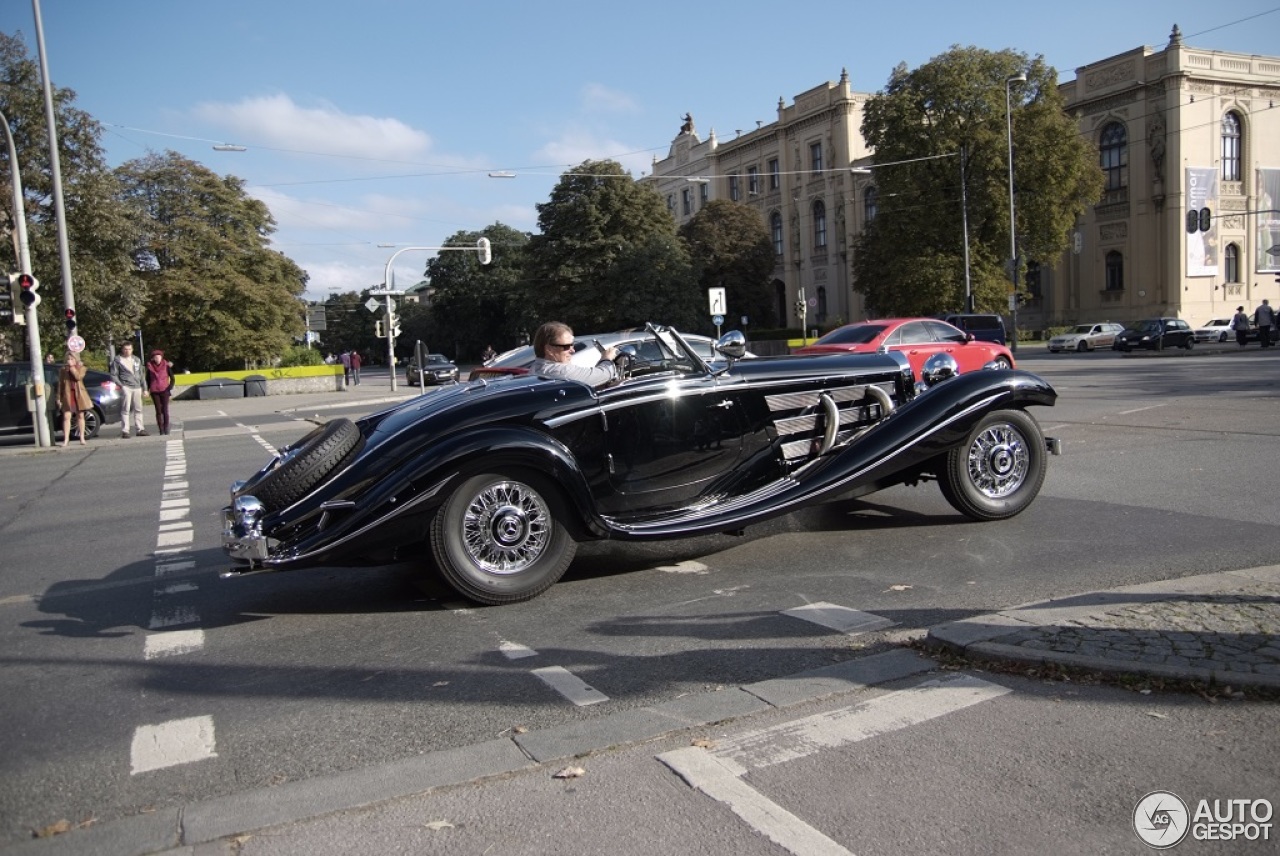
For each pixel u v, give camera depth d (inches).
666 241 2127.2
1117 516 267.3
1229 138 1964.8
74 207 1090.7
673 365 244.5
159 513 361.7
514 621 199.0
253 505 195.3
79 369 692.7
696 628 187.3
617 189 2159.2
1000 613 172.6
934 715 139.1
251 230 2050.9
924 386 279.1
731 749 132.0
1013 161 1581.0
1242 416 486.9
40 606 228.8
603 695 154.8
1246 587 181.8
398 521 197.8
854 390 262.5
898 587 208.5
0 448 696.4
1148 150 1952.5
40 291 1071.0
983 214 1630.2
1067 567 217.2
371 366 4645.7
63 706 160.9
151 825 118.0
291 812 120.0
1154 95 1926.7
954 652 159.5
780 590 211.5
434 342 3934.5
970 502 260.5
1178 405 561.0
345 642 190.5
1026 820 110.3
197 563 269.7
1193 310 1937.7
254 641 194.1
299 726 148.5
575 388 223.0
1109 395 653.9
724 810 115.6
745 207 2396.7
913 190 1636.3
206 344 1925.4
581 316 2185.0
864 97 2378.2
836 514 289.1
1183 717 133.0
